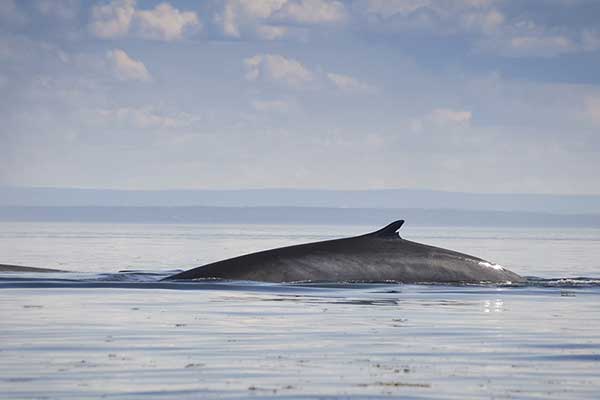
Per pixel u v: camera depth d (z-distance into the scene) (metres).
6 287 93.12
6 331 65.00
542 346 61.22
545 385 48.28
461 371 51.94
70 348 58.25
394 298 85.00
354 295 85.94
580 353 58.47
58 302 81.44
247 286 90.38
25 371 50.62
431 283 94.25
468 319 73.88
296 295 85.25
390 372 51.47
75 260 184.00
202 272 96.31
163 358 55.03
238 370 51.59
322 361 54.59
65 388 46.47
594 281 107.19
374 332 66.25
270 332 65.56
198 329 66.50
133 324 68.69
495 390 47.06
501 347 60.62
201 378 49.31
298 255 95.38
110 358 54.81
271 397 45.12
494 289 95.00
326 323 70.06
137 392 45.81
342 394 45.88
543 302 87.12
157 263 174.25
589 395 46.06
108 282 97.19
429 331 67.25
